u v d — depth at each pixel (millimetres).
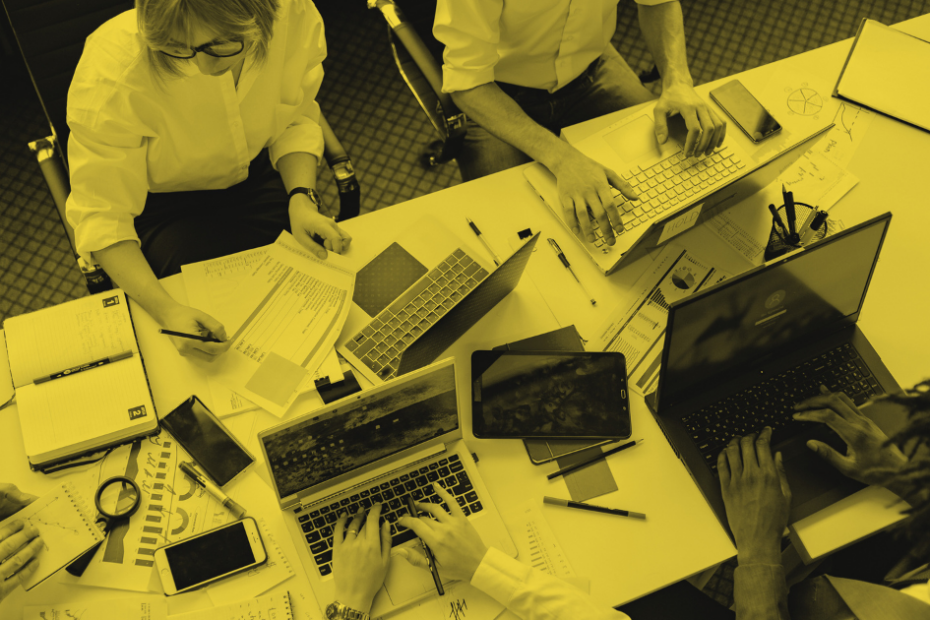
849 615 1116
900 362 1312
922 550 1104
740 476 1179
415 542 1156
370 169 2416
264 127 1516
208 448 1223
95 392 1241
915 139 1547
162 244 1564
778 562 1105
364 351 1317
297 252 1415
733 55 2627
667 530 1174
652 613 1290
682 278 1404
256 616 1109
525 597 1074
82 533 1146
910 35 1635
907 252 1423
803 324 1253
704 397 1264
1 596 1079
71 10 1466
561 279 1402
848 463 1178
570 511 1192
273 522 1179
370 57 2623
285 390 1278
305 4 1393
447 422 1190
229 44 1121
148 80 1245
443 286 1376
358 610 1074
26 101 2430
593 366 1292
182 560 1132
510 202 1489
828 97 1592
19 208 2279
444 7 1495
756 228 1459
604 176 1416
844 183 1495
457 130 1671
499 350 1301
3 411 1254
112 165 1319
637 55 2623
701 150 1466
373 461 1193
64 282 2186
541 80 1760
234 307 1349
